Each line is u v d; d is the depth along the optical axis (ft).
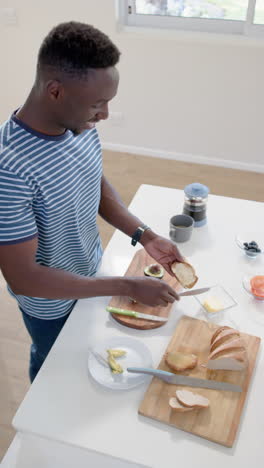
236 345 3.91
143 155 11.96
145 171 11.34
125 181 10.97
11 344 7.20
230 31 10.16
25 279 3.78
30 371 5.66
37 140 3.61
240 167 11.41
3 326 7.47
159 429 3.52
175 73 10.52
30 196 3.63
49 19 10.53
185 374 3.85
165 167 11.50
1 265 3.76
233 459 3.35
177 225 5.32
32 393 3.76
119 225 4.91
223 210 5.77
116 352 4.00
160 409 3.59
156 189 6.11
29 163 3.58
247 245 5.11
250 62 9.92
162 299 4.04
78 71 3.14
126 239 5.29
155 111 11.22
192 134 11.31
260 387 3.82
